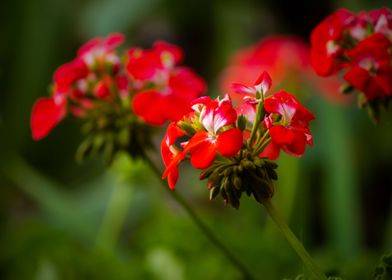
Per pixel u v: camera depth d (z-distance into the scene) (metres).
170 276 0.97
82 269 0.98
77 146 1.62
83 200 1.37
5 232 1.31
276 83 1.20
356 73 0.72
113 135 0.83
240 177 0.67
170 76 0.81
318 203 1.28
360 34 0.75
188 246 0.97
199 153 0.65
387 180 1.38
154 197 1.14
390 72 0.72
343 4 1.29
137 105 0.80
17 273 1.06
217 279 0.95
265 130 0.67
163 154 0.67
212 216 1.02
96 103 0.83
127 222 1.26
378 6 1.46
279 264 0.95
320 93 1.25
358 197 1.17
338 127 1.12
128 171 0.98
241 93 0.68
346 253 1.00
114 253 1.05
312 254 1.00
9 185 1.54
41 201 1.16
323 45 0.75
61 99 0.84
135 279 0.98
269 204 0.67
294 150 0.66
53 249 1.05
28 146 1.61
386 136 1.36
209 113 0.66
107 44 0.83
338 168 1.07
